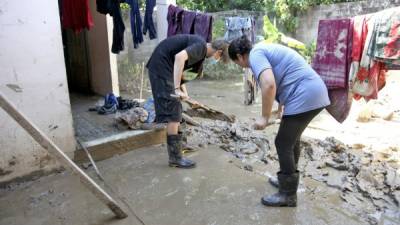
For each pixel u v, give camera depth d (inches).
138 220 96.8
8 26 111.7
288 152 96.2
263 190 112.3
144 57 332.8
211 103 252.2
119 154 145.4
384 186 110.6
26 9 114.1
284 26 370.9
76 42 249.8
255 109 231.8
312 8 348.2
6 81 114.1
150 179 122.0
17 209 105.0
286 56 94.0
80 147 135.0
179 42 124.8
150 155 144.3
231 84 337.7
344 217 95.0
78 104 211.2
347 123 191.2
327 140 156.6
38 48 118.7
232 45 99.9
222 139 161.6
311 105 90.2
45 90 122.6
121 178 123.5
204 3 438.9
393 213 96.0
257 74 89.9
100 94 238.1
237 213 98.8
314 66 133.8
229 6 444.5
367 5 301.9
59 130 128.0
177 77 116.1
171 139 129.1
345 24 121.6
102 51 224.2
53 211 103.3
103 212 101.7
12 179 120.8
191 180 120.6
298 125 92.7
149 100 172.2
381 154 139.0
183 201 106.5
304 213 97.7
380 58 115.1
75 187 118.3
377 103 223.5
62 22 169.2
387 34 111.5
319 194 108.8
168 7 188.7
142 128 155.8
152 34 191.3
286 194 100.3
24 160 122.1
